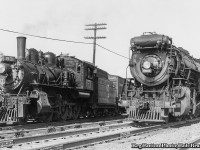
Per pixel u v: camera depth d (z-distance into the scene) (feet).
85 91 69.82
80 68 66.59
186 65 54.95
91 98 73.00
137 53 52.49
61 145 27.25
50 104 57.72
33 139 33.58
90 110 76.64
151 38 50.21
